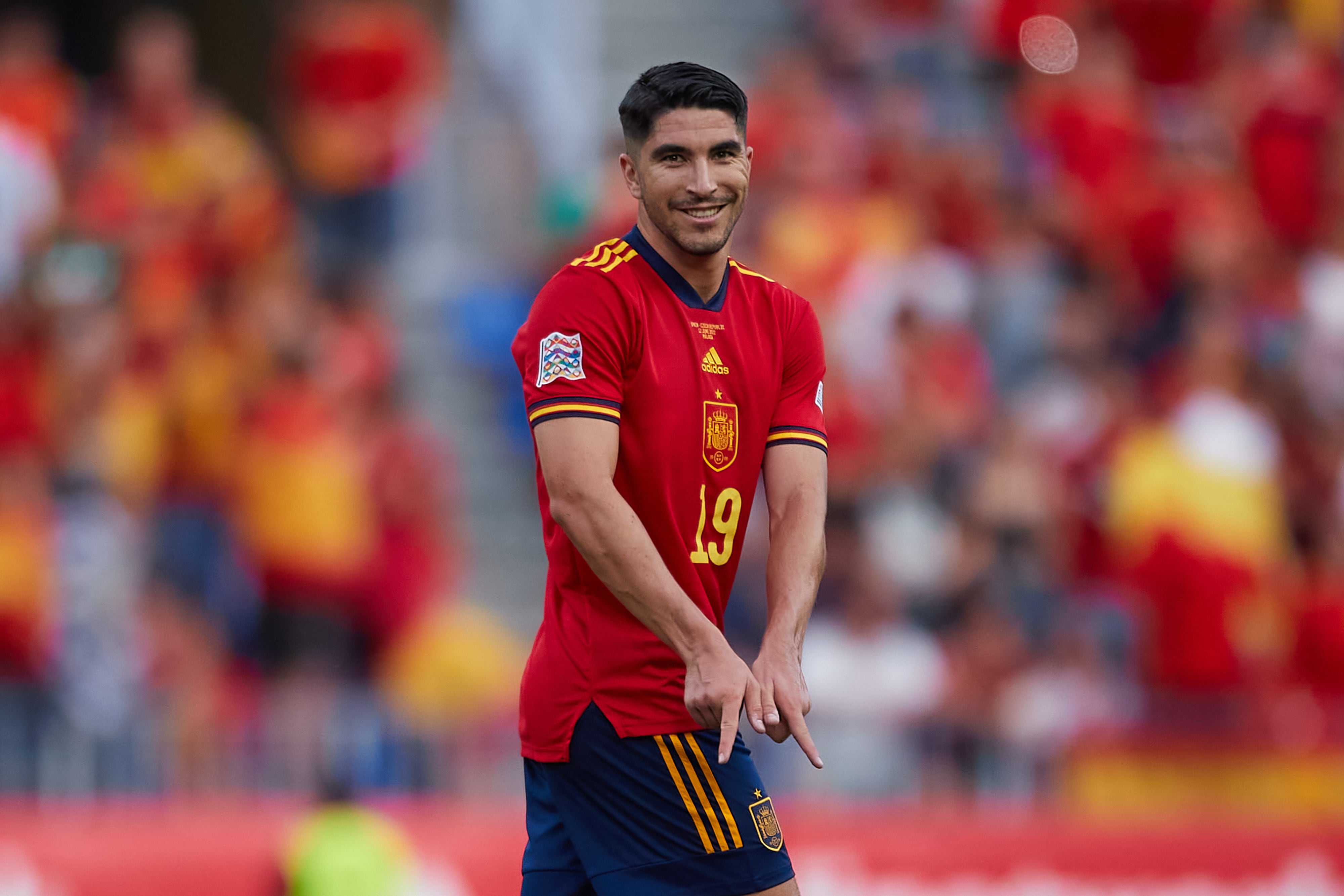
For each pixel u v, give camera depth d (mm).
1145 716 31234
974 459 34031
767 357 12820
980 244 39250
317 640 31562
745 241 38656
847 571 31516
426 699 31141
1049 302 38094
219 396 32844
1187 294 39469
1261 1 49688
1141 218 40750
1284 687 33219
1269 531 33875
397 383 36219
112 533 30656
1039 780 30547
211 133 38281
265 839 27438
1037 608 32094
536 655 12961
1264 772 31266
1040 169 42750
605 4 46562
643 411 12320
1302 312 40688
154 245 35969
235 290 35281
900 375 34875
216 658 31125
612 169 37062
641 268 12477
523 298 38469
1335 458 36406
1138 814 30703
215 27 52219
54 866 26594
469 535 37281
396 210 40156
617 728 12461
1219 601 31844
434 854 27344
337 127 40031
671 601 11758
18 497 30109
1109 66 44688
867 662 30828
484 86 44844
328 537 31688
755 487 12875
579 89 43625
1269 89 45875
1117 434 34281
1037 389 36594
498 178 40812
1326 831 30188
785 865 12625
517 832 27859
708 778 12438
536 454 12672
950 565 32250
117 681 29797
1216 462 32938
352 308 35750
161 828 27891
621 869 12539
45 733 29141
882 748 30141
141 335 33719
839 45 45500
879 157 40188
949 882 28750
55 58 52312
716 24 47219
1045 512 33000
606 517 11805
